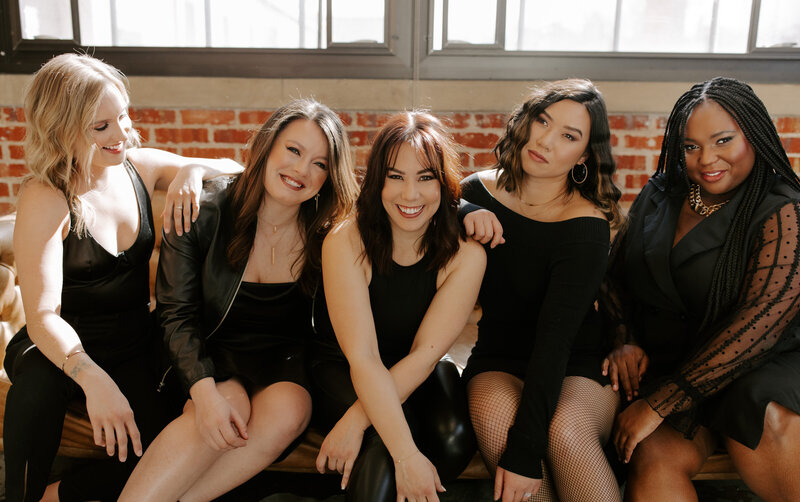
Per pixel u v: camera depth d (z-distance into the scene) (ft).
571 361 5.62
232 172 5.93
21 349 5.35
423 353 5.08
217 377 5.26
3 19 9.46
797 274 4.96
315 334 5.89
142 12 9.41
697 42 9.16
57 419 5.04
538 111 5.19
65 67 4.96
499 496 4.85
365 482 4.62
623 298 6.11
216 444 4.76
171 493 4.74
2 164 9.78
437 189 4.94
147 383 5.63
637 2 9.06
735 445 5.09
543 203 5.57
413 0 9.12
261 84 9.36
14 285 6.57
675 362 5.74
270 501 5.82
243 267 5.33
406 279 5.25
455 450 5.06
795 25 8.96
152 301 7.50
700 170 5.32
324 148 5.14
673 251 5.49
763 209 5.14
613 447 5.58
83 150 5.07
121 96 5.24
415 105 9.32
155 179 6.15
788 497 4.87
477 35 9.22
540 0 9.10
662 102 9.17
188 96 9.45
